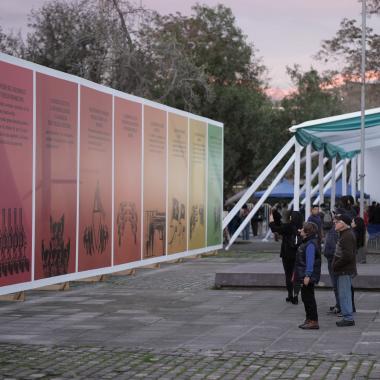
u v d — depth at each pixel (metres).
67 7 40.38
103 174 19.98
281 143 55.41
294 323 12.95
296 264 12.48
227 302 15.79
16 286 15.77
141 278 21.05
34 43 41.00
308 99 61.03
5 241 15.38
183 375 9.09
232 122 51.56
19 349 10.72
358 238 15.64
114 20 39.19
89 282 20.03
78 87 18.58
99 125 19.75
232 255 29.86
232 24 55.41
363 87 25.08
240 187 60.88
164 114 24.48
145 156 22.92
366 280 17.31
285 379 8.84
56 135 17.52
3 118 15.41
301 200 44.59
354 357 10.00
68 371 9.31
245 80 57.00
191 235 27.11
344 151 37.78
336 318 13.48
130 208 21.77
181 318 13.59
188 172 26.78
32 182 16.47
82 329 12.42
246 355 10.22
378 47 55.25
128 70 39.88
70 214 18.14
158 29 44.41
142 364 9.71
